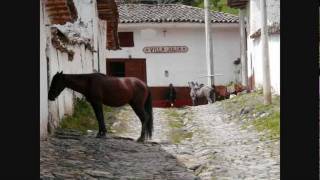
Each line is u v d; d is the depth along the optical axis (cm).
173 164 1126
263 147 1283
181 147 1344
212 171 1058
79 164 1041
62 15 1339
